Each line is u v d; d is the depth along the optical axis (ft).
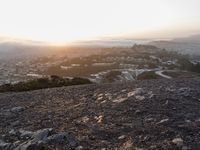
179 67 458.91
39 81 91.30
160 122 29.04
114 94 45.98
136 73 337.72
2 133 31.17
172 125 27.94
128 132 27.20
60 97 50.75
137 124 29.27
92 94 49.78
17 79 408.67
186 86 49.19
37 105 45.65
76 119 34.01
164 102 36.99
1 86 85.30
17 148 24.89
